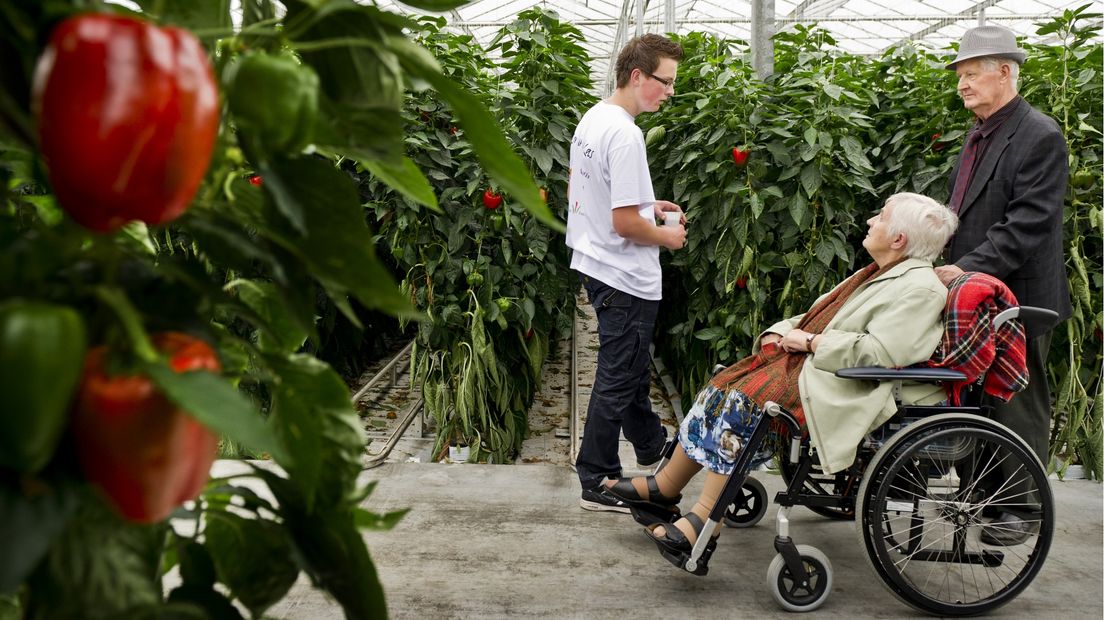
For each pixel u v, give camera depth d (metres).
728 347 3.77
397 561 2.41
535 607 2.16
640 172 2.71
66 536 0.33
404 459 3.75
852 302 2.33
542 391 5.11
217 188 0.39
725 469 2.29
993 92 2.61
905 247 2.31
